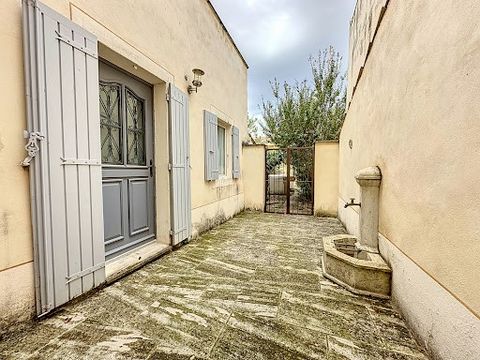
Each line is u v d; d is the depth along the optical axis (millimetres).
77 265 1813
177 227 3209
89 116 1917
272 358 1287
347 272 2123
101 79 2338
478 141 984
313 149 6090
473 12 1020
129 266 2404
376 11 2809
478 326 966
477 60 990
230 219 5523
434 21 1334
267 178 7223
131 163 2762
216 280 2281
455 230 1122
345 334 1496
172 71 3182
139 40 2537
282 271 2514
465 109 1065
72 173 1777
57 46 1660
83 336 1442
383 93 2236
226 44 5266
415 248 1509
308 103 7699
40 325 1536
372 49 2662
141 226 2924
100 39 2066
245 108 6980
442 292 1211
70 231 1759
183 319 1642
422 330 1385
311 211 6531
